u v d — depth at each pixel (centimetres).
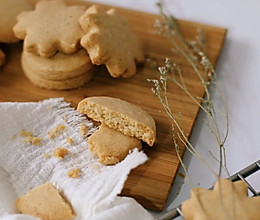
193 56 49
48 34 46
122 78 47
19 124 43
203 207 34
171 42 50
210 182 41
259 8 54
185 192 40
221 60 50
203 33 51
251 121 45
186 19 54
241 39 52
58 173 40
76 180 39
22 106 43
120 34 47
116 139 41
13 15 48
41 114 44
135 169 40
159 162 41
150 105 45
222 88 48
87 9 49
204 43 50
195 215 34
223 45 51
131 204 38
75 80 46
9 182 41
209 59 49
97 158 41
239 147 43
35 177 41
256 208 34
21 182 40
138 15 53
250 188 37
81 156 41
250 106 46
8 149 42
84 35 45
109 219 37
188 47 50
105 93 46
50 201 38
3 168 41
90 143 41
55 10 48
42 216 37
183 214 35
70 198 38
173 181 40
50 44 45
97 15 45
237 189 35
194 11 54
